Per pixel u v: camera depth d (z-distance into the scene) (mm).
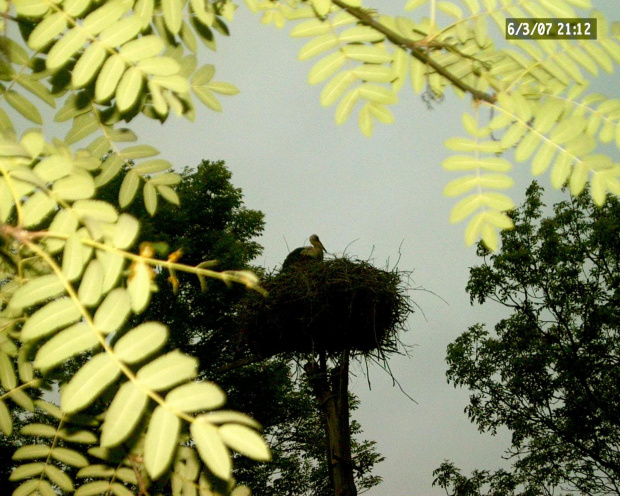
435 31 1516
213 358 13695
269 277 8938
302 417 15125
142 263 1164
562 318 15969
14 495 1906
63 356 973
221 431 872
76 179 1254
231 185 15469
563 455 15531
